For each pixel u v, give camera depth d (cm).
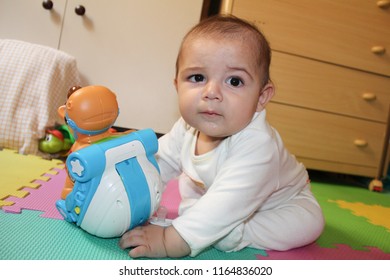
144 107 157
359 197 151
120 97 155
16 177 93
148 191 63
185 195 85
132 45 153
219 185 63
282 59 154
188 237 59
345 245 84
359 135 171
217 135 67
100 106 64
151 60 155
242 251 70
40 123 125
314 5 154
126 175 61
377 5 162
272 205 77
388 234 99
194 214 60
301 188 83
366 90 168
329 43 158
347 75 164
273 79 154
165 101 158
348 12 159
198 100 64
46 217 69
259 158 65
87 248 59
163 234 60
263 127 69
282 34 152
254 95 66
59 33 147
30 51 132
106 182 60
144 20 153
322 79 160
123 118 156
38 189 86
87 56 150
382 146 175
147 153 68
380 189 174
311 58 157
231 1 145
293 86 157
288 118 159
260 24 148
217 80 63
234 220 62
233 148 67
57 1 146
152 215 70
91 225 61
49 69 131
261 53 67
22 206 73
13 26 145
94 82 152
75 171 59
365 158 173
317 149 165
